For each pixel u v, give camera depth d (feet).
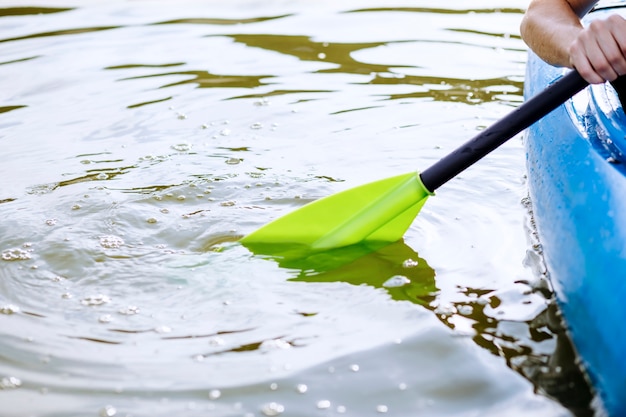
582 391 4.75
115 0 12.66
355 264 6.19
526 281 5.90
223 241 6.54
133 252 6.36
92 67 10.11
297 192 7.29
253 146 8.20
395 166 7.75
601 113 5.86
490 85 9.50
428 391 4.81
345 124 8.64
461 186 7.34
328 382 4.91
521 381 4.86
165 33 11.25
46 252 6.33
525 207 6.95
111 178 7.55
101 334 5.41
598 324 4.72
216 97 9.28
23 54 10.50
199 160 7.90
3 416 4.64
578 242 5.22
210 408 4.70
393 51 10.52
